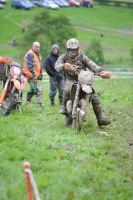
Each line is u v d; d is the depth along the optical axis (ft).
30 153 67.67
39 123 86.94
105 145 70.49
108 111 97.09
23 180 56.49
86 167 60.90
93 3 640.58
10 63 97.30
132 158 65.62
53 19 494.18
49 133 78.59
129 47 437.58
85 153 67.36
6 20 614.34
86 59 79.77
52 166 61.41
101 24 551.59
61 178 56.80
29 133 79.36
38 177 57.26
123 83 165.89
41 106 107.65
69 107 79.61
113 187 53.21
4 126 84.89
